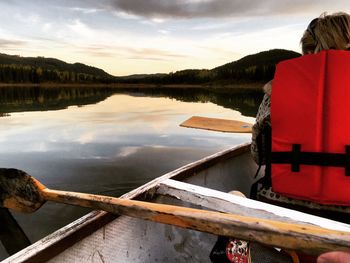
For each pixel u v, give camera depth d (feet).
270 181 4.86
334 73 4.20
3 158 15.93
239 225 3.05
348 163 4.03
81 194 4.77
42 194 5.50
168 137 22.40
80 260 4.33
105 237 4.70
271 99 4.57
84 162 15.24
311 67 4.35
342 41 4.41
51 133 23.88
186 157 16.51
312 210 4.38
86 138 21.75
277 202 4.73
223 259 4.23
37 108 52.01
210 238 6.24
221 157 8.44
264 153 4.99
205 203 4.94
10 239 7.93
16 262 3.51
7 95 112.57
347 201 4.09
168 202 6.02
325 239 2.62
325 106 4.17
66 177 12.94
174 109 53.21
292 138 4.34
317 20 4.65
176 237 5.85
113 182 12.42
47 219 9.20
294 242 2.75
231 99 100.12
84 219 4.45
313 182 4.18
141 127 27.45
